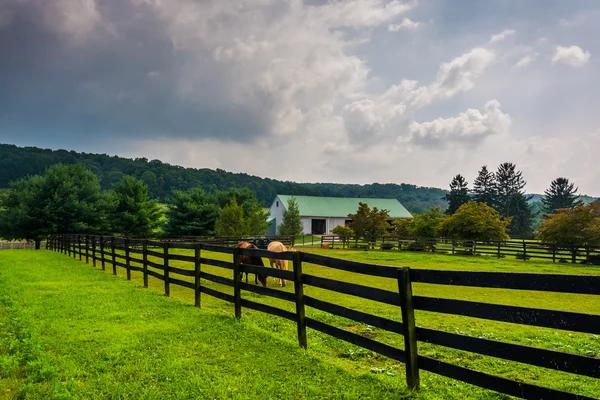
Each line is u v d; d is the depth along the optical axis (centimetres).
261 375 430
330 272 1608
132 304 789
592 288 270
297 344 542
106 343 532
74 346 518
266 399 371
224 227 4112
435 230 3228
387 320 402
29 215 3897
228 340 552
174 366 450
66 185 4062
